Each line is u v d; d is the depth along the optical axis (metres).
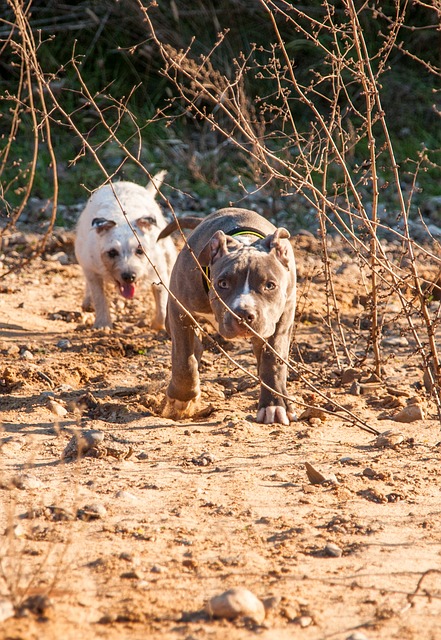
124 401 12.00
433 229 23.19
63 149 28.11
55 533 7.47
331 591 6.57
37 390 12.46
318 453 9.85
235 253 10.34
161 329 16.28
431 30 30.34
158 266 16.39
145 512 8.06
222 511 8.10
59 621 5.91
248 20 30.67
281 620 6.10
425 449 9.95
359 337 13.49
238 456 9.78
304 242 21.70
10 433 10.51
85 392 12.34
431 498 8.49
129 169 26.92
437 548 7.37
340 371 13.11
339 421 11.23
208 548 7.30
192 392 11.45
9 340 15.03
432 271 18.86
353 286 18.62
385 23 30.78
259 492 8.63
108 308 16.61
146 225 16.31
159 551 7.20
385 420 11.22
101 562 6.91
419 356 14.02
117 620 6.02
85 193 25.77
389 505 8.34
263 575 6.79
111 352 14.70
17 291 18.48
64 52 31.14
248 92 28.75
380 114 11.50
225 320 10.00
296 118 29.55
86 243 16.59
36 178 26.02
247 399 12.38
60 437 10.38
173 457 9.71
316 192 11.09
